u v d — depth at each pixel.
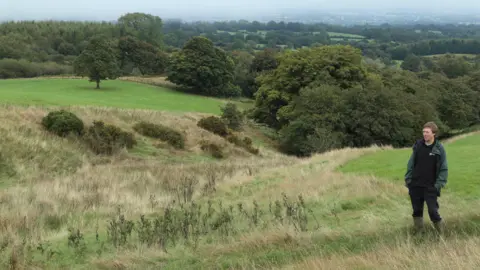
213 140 29.64
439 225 6.59
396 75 51.06
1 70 74.88
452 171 11.05
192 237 8.13
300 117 34.97
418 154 6.73
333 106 34.69
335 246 6.71
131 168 19.86
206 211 10.85
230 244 7.50
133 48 86.06
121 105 38.50
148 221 9.42
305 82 42.31
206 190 14.27
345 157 17.84
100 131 23.55
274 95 42.97
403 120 34.78
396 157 15.78
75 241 8.12
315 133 33.09
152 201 12.00
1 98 30.39
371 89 36.09
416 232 6.82
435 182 6.60
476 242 5.65
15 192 13.04
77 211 11.08
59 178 16.67
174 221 9.29
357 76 42.28
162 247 7.64
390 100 34.78
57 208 11.13
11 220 9.33
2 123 20.33
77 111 26.45
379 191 10.23
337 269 5.40
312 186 12.50
